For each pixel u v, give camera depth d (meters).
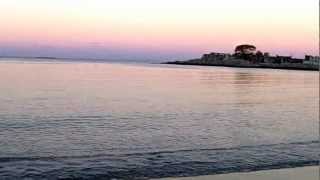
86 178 12.12
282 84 76.62
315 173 10.01
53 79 73.94
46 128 22.36
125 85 62.28
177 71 149.00
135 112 30.73
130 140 19.30
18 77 77.06
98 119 26.44
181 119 27.34
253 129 23.28
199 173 12.45
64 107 32.78
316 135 21.09
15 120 25.03
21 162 14.22
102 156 15.45
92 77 86.56
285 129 23.33
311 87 67.62
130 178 11.95
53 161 14.44
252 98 45.69
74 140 18.95
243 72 150.62
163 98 43.00
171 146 17.89
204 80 85.19
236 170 12.85
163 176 12.13
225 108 35.03
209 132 22.05
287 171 10.19
